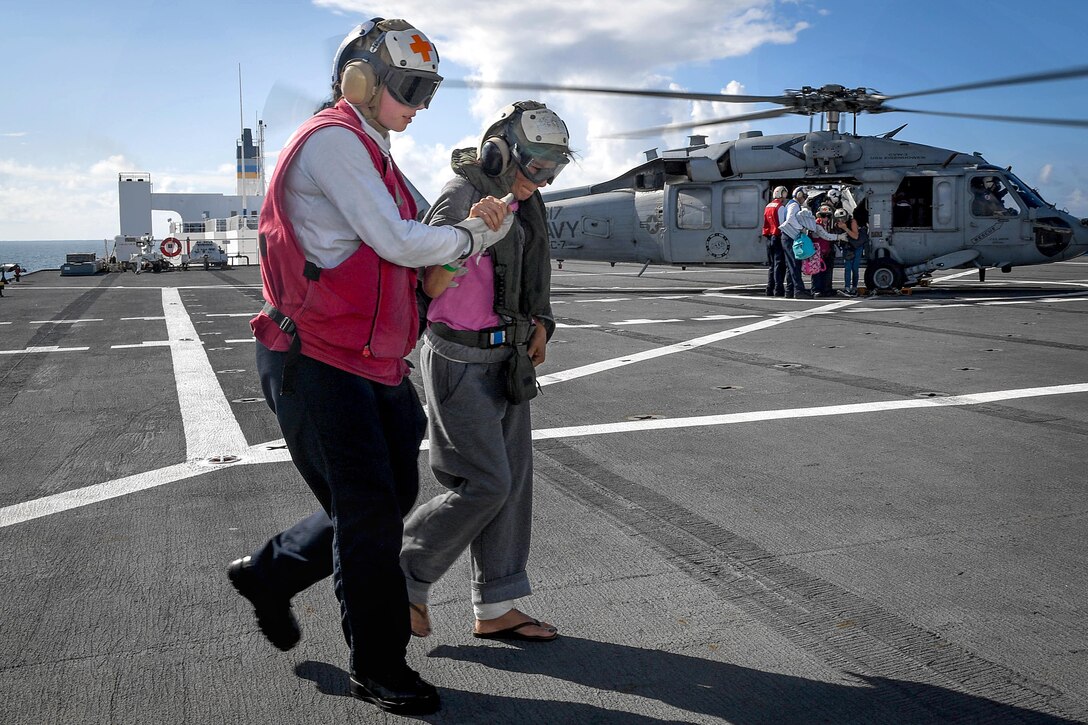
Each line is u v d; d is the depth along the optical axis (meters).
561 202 20.16
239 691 2.72
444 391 2.92
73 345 10.73
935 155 17.17
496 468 2.92
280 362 2.65
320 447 2.62
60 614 3.26
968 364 8.91
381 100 2.64
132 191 49.03
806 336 11.17
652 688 2.73
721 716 2.56
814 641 3.03
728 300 16.39
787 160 17.61
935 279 22.11
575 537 4.07
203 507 4.52
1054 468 5.17
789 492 4.74
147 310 15.27
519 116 2.86
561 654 2.96
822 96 16.59
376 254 2.57
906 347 10.14
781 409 6.86
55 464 5.36
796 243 16.44
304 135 2.51
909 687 2.71
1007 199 16.84
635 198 19.28
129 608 3.32
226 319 13.66
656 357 9.54
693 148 18.98
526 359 2.97
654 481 4.96
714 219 18.38
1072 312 13.70
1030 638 3.04
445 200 2.86
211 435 6.09
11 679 2.77
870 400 7.18
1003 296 16.61
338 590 2.65
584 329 12.05
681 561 3.78
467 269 2.90
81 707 2.61
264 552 2.86
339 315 2.55
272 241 2.59
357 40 2.63
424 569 3.01
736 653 2.95
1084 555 3.81
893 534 4.09
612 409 6.91
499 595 3.05
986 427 6.21
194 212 64.62
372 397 2.67
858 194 17.33
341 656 2.96
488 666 2.89
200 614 3.27
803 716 2.55
